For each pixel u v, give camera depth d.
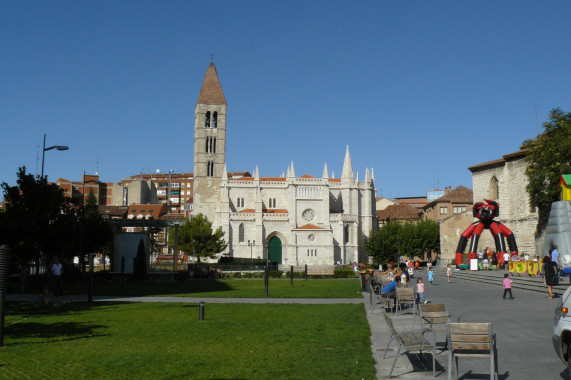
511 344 18.89
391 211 170.00
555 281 36.91
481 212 70.00
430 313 19.11
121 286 54.62
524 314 26.80
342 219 133.62
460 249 72.38
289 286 56.03
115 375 14.84
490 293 39.84
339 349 18.38
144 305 34.16
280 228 132.00
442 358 17.00
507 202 87.00
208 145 146.75
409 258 119.75
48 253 49.47
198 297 41.28
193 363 16.30
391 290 28.95
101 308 32.19
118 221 71.12
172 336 21.42
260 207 131.12
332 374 14.72
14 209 45.62
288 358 16.92
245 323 25.14
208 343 19.80
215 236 120.25
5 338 20.89
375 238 120.44
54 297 39.50
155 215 179.75
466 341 13.53
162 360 16.77
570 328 13.52
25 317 27.62
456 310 29.27
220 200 138.50
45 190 48.41
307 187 133.75
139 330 22.98
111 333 22.20
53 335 21.69
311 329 23.03
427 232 117.25
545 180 69.38
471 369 15.45
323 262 127.44
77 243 57.81
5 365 16.05
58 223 49.59
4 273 19.28
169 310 31.00
